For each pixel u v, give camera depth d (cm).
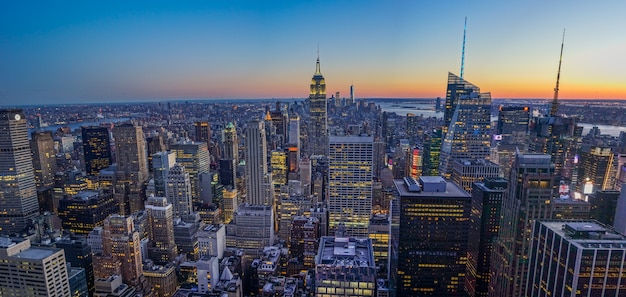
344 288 15638
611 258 10588
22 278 17275
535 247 13338
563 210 19288
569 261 11144
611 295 10844
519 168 19588
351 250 17700
